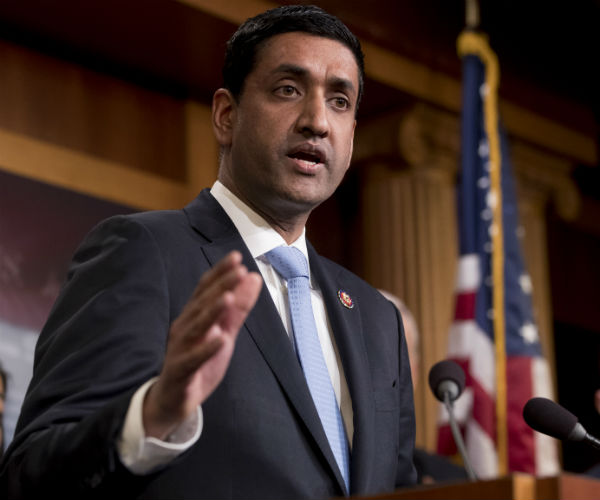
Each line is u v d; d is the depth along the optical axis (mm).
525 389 8141
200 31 8250
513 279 8531
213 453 2438
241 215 2947
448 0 9727
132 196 8352
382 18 9156
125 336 2408
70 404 2281
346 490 2545
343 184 10094
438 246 9508
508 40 10219
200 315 1903
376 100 9570
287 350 2648
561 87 10844
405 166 9727
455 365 3355
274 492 2441
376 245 9680
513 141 10508
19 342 7371
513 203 8859
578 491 1793
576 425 2803
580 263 12000
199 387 1982
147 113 8648
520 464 7922
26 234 7633
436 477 7090
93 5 7855
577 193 11055
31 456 2182
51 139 8000
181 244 2725
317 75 2922
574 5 10148
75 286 2574
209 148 8945
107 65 8500
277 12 3018
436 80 9641
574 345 11695
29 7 7812
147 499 2381
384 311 3201
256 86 2941
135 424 2074
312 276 3041
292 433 2535
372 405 2807
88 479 2102
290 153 2873
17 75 7953
